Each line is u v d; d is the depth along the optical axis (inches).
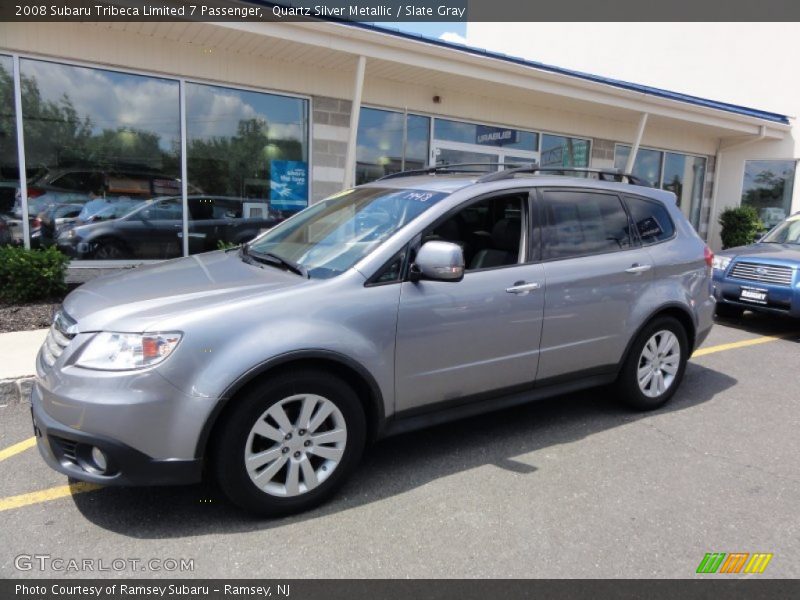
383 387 129.3
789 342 278.1
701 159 583.2
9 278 261.3
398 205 148.1
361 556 108.7
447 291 136.6
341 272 128.8
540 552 111.0
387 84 377.4
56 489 130.0
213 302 116.0
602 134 488.7
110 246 314.3
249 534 114.6
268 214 354.0
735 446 159.3
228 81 326.3
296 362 119.1
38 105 289.0
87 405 105.0
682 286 183.9
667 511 126.0
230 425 111.5
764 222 580.7
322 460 125.3
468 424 171.8
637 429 169.5
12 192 289.9
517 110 435.8
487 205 151.5
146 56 304.2
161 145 319.3
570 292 157.2
